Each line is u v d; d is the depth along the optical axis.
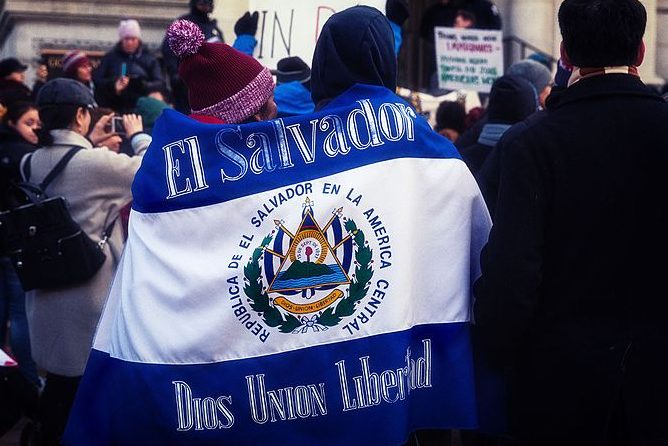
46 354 5.26
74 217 5.30
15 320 6.93
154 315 3.39
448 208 3.52
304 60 5.67
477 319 3.41
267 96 3.82
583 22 3.47
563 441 3.42
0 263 6.85
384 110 3.52
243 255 3.39
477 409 3.58
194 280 3.37
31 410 4.52
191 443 3.37
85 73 9.05
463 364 3.50
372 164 3.45
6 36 13.41
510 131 3.82
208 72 3.74
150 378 3.37
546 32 12.73
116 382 3.43
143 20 12.86
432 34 11.96
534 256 3.34
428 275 3.50
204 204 3.42
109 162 5.30
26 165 5.43
